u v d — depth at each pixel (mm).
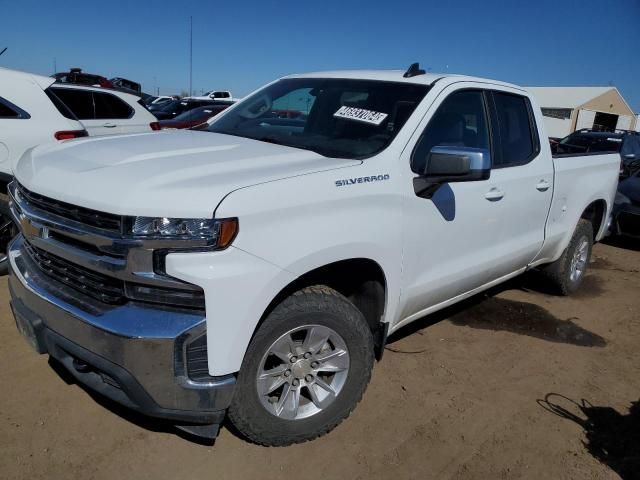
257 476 2621
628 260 7312
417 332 4320
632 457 2967
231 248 2242
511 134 4023
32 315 2584
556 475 2787
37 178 2586
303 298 2643
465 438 3023
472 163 2875
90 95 6590
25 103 5188
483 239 3709
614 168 5484
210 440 2818
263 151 2904
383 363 3762
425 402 3334
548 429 3162
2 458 2576
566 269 5152
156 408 2326
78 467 2576
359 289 3104
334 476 2662
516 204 3947
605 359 4133
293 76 4188
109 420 2918
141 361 2229
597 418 3312
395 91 3434
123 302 2309
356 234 2709
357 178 2746
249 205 2291
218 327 2258
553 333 4535
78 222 2361
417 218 3078
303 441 2869
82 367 2506
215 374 2316
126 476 2551
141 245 2170
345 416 2953
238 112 3949
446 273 3445
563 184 4566
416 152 3143
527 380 3709
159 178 2322
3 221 4465
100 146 2912
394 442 2941
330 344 2863
